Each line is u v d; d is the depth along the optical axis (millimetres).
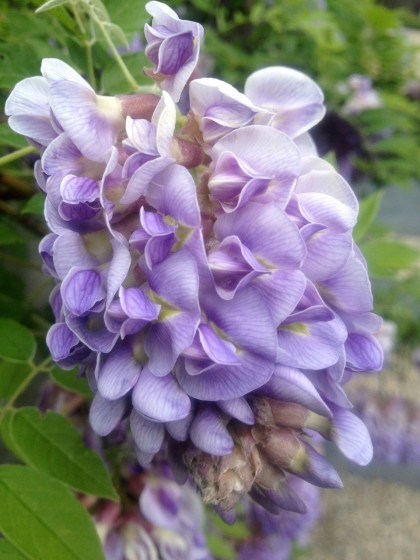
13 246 179
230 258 91
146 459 111
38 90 99
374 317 106
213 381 93
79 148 92
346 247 95
